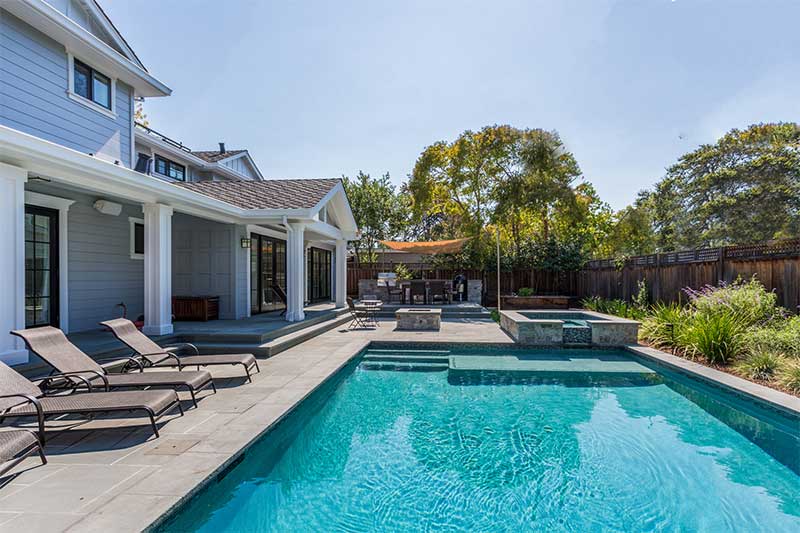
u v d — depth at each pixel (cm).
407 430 593
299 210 1157
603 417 641
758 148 2353
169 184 852
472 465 489
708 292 1045
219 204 1034
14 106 841
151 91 1201
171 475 373
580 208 2347
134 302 1180
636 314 1323
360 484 445
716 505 404
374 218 2817
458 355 1060
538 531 364
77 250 997
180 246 1281
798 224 2055
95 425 493
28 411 423
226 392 637
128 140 1164
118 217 1123
